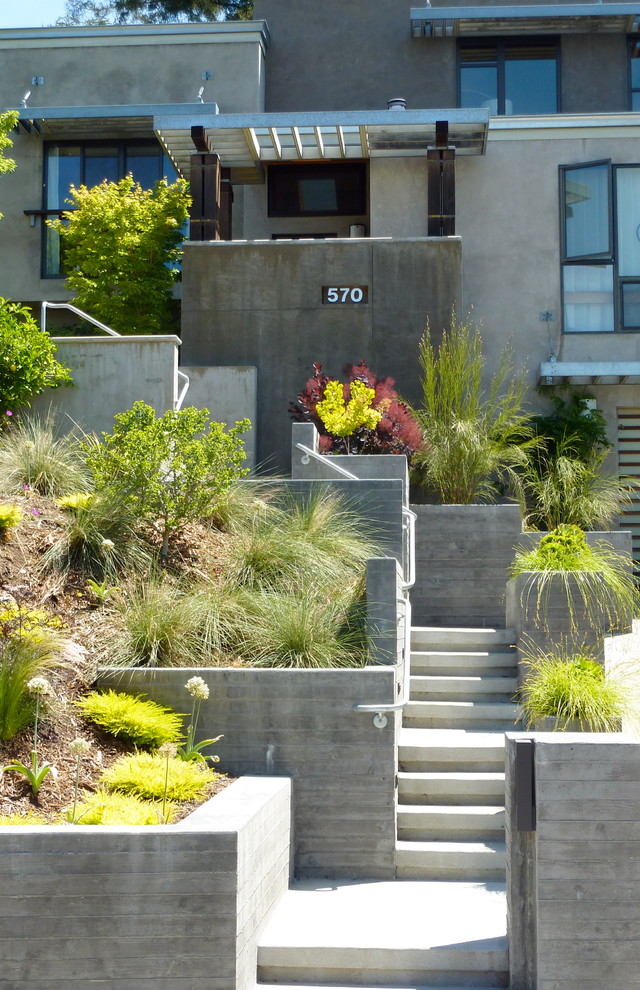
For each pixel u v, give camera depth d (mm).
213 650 7188
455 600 10570
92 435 10102
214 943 4688
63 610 7246
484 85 18609
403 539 9500
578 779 4773
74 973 4648
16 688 5938
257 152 15305
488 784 7172
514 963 4969
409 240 14070
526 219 15172
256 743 6621
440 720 8227
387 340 13969
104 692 6695
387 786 6590
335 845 6570
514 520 10625
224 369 13656
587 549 9141
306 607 7352
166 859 4715
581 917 4711
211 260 14250
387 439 11828
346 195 17453
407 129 14578
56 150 17812
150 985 4660
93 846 4711
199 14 29203
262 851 5465
